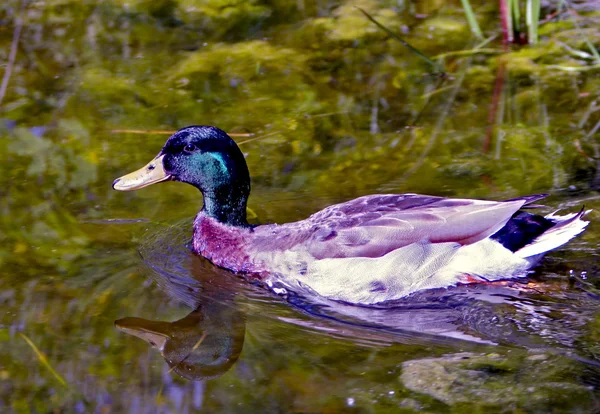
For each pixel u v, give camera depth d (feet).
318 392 24.11
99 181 37.96
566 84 46.09
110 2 56.90
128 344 26.84
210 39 52.80
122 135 42.04
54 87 46.80
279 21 54.90
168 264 32.22
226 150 32.32
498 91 45.78
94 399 24.13
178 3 57.00
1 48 50.85
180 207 36.40
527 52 49.65
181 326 28.04
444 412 22.93
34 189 37.06
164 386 24.70
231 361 25.94
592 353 25.61
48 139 41.45
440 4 56.08
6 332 27.22
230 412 23.36
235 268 31.94
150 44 52.08
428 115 43.80
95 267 31.55
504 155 39.42
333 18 54.85
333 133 42.29
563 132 41.34
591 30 51.16
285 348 26.66
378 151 40.42
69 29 53.47
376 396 23.77
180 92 46.44
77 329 27.58
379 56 49.98
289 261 30.66
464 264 29.71
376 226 30.12
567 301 28.81
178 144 32.73
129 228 34.53
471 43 50.93
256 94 46.34
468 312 28.55
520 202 29.60
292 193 36.94
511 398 23.34
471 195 35.86
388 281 29.53
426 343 26.76
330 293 29.86
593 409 22.71
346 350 26.40
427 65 48.78
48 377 25.13
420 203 30.78
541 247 29.60
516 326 27.48
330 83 47.39
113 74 48.42
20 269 31.17
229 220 32.68
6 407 23.88
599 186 36.06
